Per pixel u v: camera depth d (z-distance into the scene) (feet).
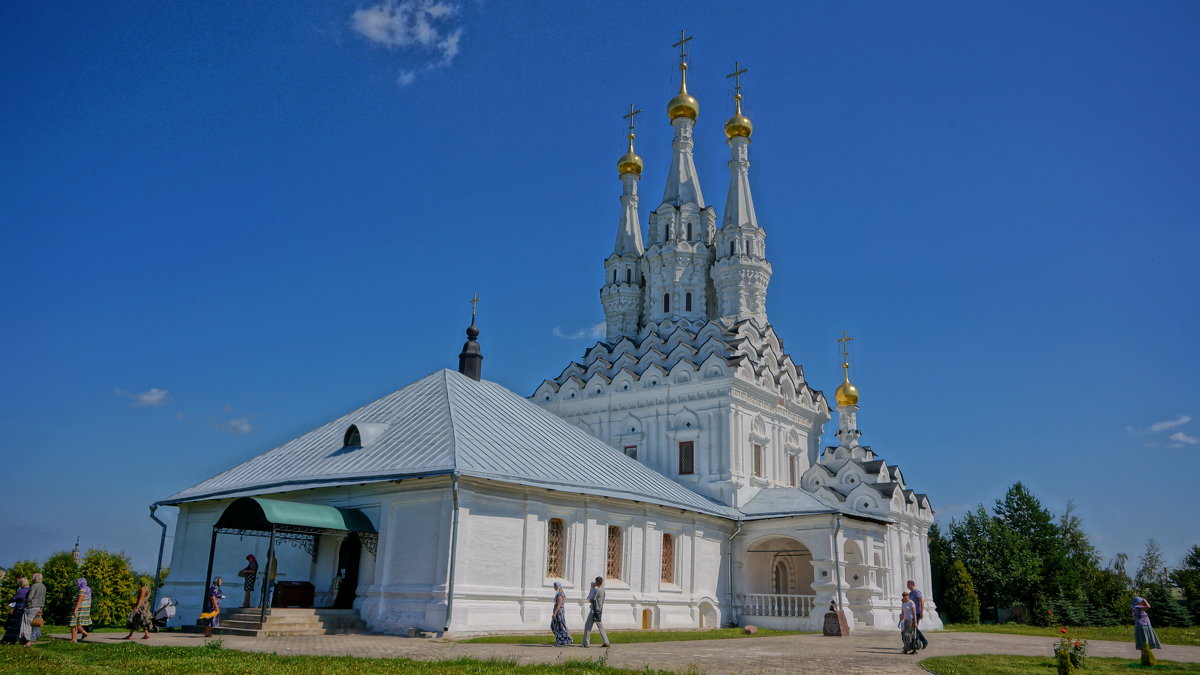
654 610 121.60
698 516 135.95
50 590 135.95
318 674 51.72
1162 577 307.99
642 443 167.32
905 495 184.24
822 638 111.86
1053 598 250.37
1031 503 271.49
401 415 115.55
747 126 194.90
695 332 181.78
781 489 153.99
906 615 88.53
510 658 67.26
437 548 93.30
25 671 50.93
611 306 199.11
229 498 113.29
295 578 107.65
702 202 201.57
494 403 125.49
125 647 68.80
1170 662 86.74
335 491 105.09
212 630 88.58
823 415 193.67
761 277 187.62
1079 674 73.00
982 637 125.70
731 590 143.13
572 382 180.86
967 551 260.83
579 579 109.19
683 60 206.28
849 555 151.74
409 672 53.83
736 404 159.63
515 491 101.96
